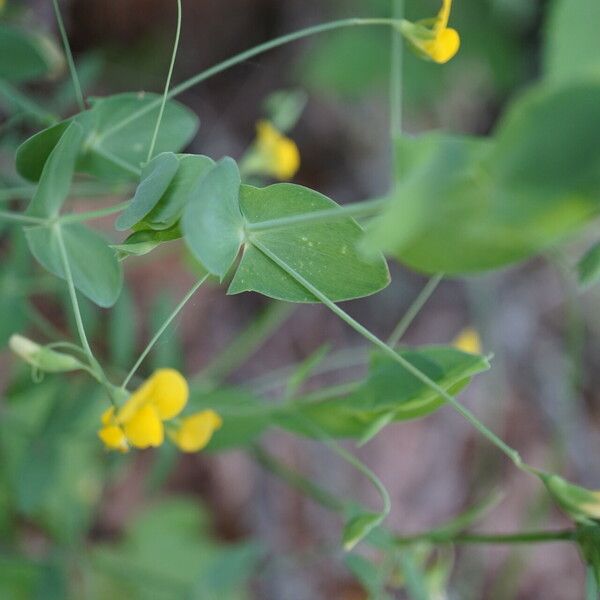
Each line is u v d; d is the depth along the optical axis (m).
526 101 0.15
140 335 0.36
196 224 0.18
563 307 0.44
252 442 0.26
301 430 0.23
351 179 0.42
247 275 0.19
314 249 0.19
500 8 0.36
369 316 0.42
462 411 0.19
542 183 0.15
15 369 0.28
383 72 0.37
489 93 0.39
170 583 0.33
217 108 0.40
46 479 0.26
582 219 0.15
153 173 0.18
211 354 0.39
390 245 0.15
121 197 0.34
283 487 0.40
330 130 0.42
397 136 0.17
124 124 0.21
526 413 0.43
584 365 0.44
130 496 0.36
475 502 0.42
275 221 0.18
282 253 0.19
